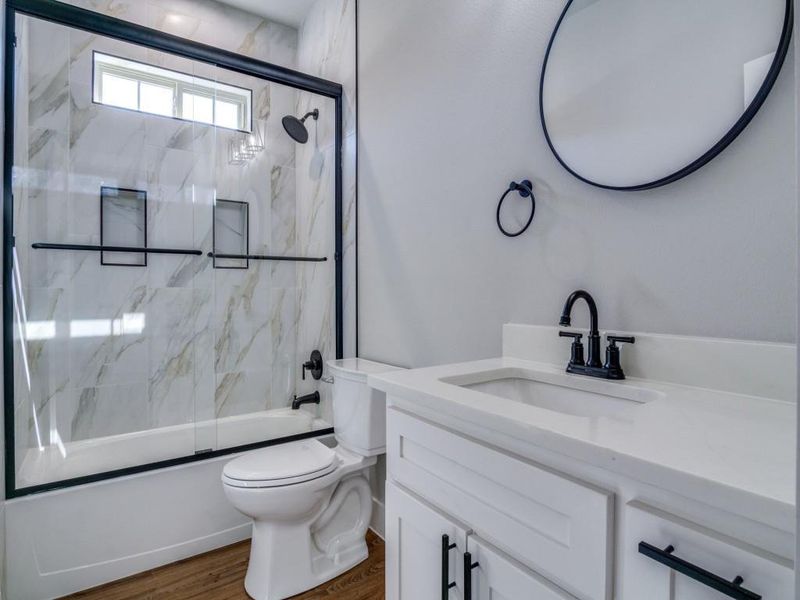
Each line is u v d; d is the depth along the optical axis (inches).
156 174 93.7
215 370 99.3
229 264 101.7
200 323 98.0
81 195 85.7
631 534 20.8
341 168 92.7
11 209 68.2
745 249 33.0
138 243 91.6
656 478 19.1
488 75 56.0
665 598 19.3
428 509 33.7
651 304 39.0
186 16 101.9
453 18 61.8
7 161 67.5
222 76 100.8
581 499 22.8
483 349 56.9
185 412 95.8
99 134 87.9
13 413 65.3
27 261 77.4
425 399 33.2
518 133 51.8
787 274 30.8
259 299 105.3
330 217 95.8
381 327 78.7
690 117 35.6
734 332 33.6
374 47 80.4
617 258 41.6
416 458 35.8
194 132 98.0
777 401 30.1
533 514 25.6
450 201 62.2
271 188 107.3
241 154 103.4
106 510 66.6
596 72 42.6
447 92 62.7
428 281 66.7
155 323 93.3
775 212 31.4
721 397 31.6
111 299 88.7
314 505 63.5
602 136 42.1
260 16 111.6
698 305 35.8
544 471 24.9
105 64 88.8
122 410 89.3
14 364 67.7
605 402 37.4
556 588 24.3
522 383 44.8
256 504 58.9
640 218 39.8
